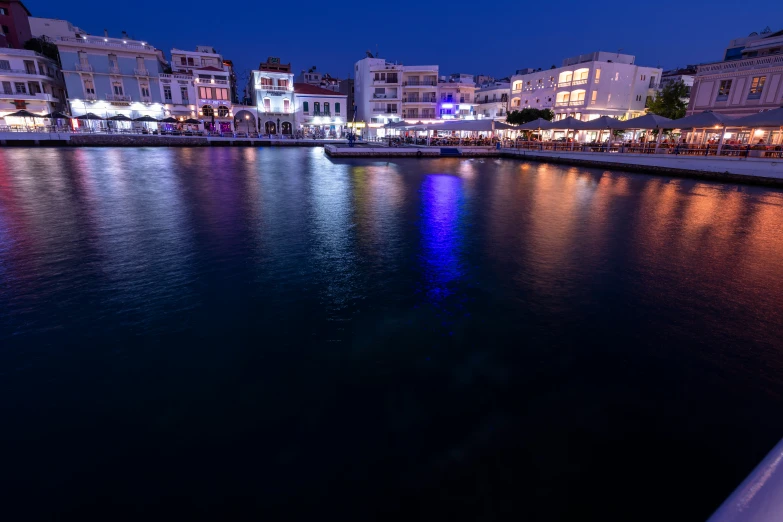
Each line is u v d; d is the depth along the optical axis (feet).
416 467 12.13
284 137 182.09
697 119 83.61
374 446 12.88
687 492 11.42
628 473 11.99
